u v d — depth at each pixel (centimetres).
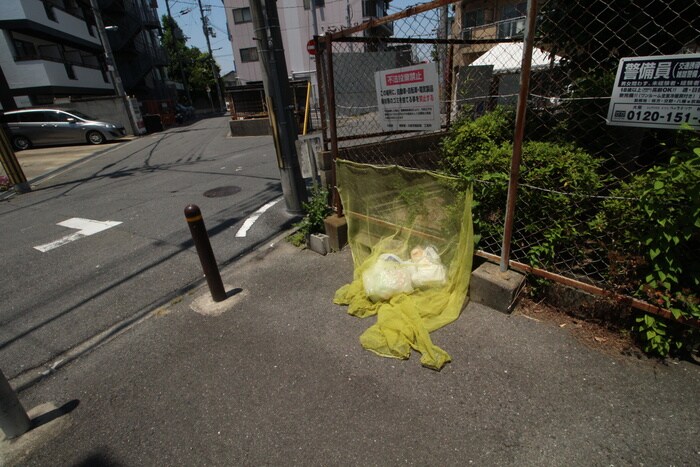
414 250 324
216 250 450
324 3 2548
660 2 281
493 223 305
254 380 246
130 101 1862
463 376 232
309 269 383
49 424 230
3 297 390
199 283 383
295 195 513
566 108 347
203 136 1655
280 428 211
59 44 1983
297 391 234
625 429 192
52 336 322
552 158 270
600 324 256
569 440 189
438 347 254
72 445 215
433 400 219
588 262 272
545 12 338
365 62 538
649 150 319
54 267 447
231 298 344
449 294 294
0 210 712
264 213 548
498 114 400
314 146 491
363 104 568
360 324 291
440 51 551
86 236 532
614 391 213
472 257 284
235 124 1509
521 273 284
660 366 226
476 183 294
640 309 231
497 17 1071
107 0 2448
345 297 320
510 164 272
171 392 245
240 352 274
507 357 243
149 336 304
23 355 302
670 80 195
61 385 263
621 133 313
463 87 602
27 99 1730
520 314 278
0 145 784
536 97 394
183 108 3434
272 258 416
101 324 332
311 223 424
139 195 723
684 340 225
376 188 343
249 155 1050
